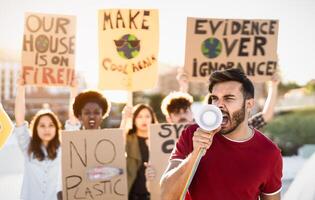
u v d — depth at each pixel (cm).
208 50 463
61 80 467
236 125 228
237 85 227
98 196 400
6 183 768
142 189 436
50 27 465
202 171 229
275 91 466
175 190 215
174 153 239
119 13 459
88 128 415
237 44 464
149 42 461
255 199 233
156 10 460
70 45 468
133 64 461
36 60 462
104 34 461
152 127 429
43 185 418
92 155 403
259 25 466
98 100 415
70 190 398
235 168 228
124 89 461
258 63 466
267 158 231
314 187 493
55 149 422
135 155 438
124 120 455
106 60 462
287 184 733
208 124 199
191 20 462
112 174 401
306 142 1099
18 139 434
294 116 1162
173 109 444
